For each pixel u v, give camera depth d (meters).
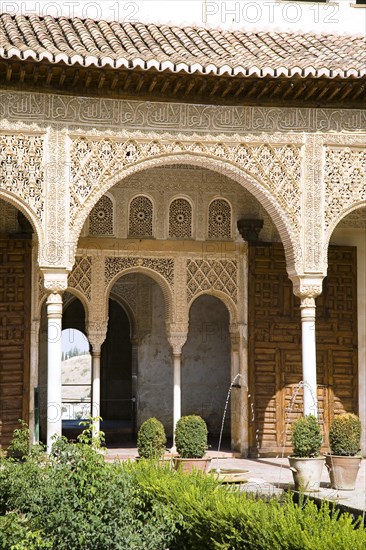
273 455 11.30
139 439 8.58
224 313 13.84
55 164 9.02
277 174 9.51
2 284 10.55
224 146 9.41
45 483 5.74
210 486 6.34
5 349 10.48
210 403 13.66
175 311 11.33
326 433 11.40
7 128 8.89
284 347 11.47
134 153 9.23
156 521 5.80
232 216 11.59
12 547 5.26
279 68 8.93
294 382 11.45
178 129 9.31
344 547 4.50
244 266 11.55
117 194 11.24
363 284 11.84
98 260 11.15
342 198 9.59
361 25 11.27
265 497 7.47
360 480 9.34
